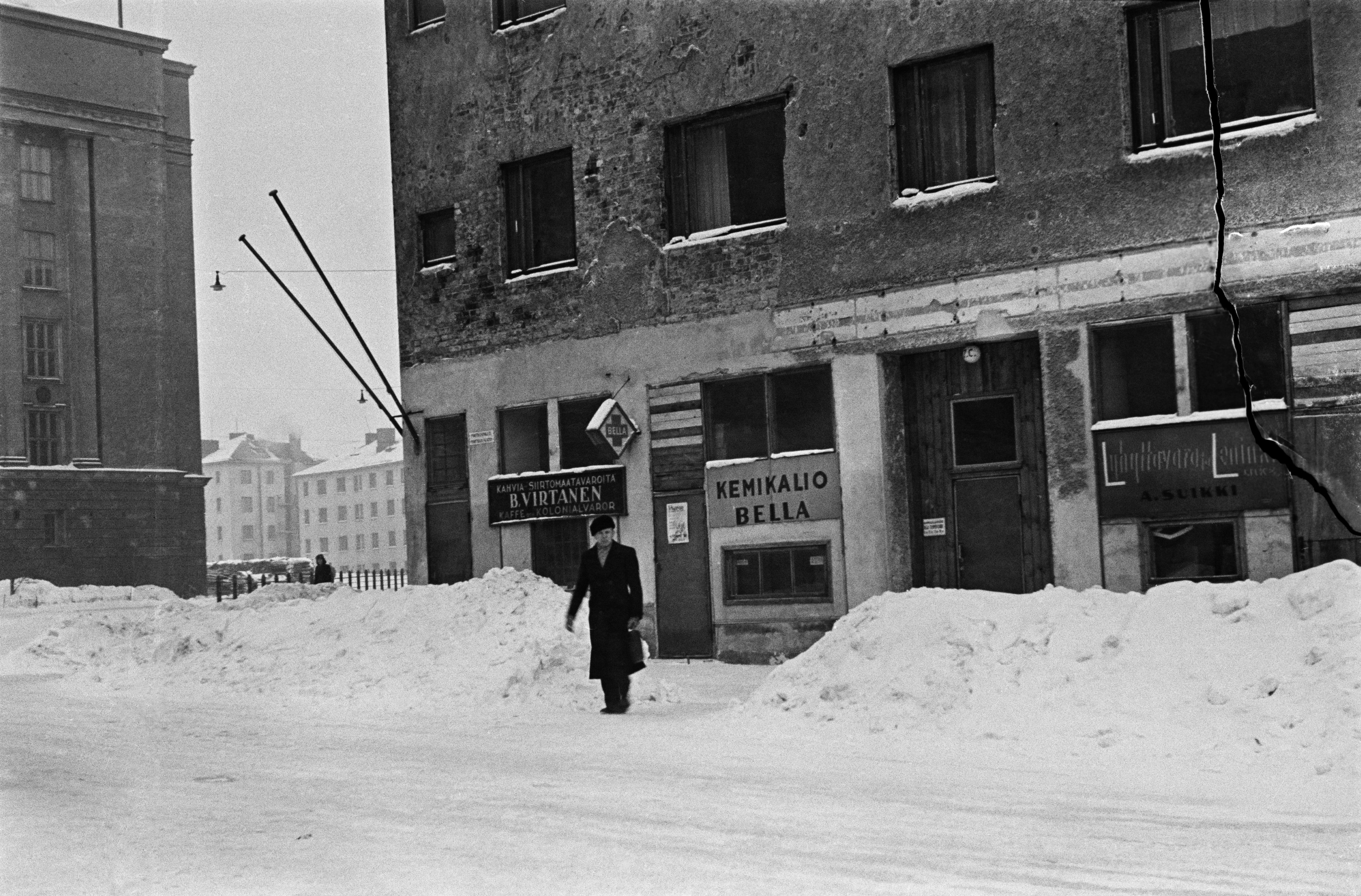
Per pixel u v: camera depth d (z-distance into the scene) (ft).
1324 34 49.85
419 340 79.46
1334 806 27.40
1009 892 20.79
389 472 429.38
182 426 221.25
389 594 59.62
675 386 67.97
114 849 25.40
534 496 73.61
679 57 68.13
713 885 21.58
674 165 69.21
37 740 41.78
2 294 201.26
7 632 109.50
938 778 31.42
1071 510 54.95
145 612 82.38
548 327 73.36
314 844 25.52
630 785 31.27
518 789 30.94
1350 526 48.91
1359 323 48.98
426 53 79.05
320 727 43.98
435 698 49.32
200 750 38.93
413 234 79.92
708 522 66.18
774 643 63.93
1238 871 22.04
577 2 72.43
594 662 46.50
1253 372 51.37
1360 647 32.76
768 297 64.49
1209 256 51.93
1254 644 34.50
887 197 60.75
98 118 211.20
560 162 74.43
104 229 211.82
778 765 33.83
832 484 62.08
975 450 59.47
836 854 23.67
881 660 40.27
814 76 63.16
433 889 21.79
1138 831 25.36
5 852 25.30
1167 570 52.90
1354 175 49.16
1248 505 50.85
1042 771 32.01
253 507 458.50
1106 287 54.34
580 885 21.83
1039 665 37.09
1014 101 56.95
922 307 59.41
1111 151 54.49
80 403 208.74
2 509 196.24
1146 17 54.60
